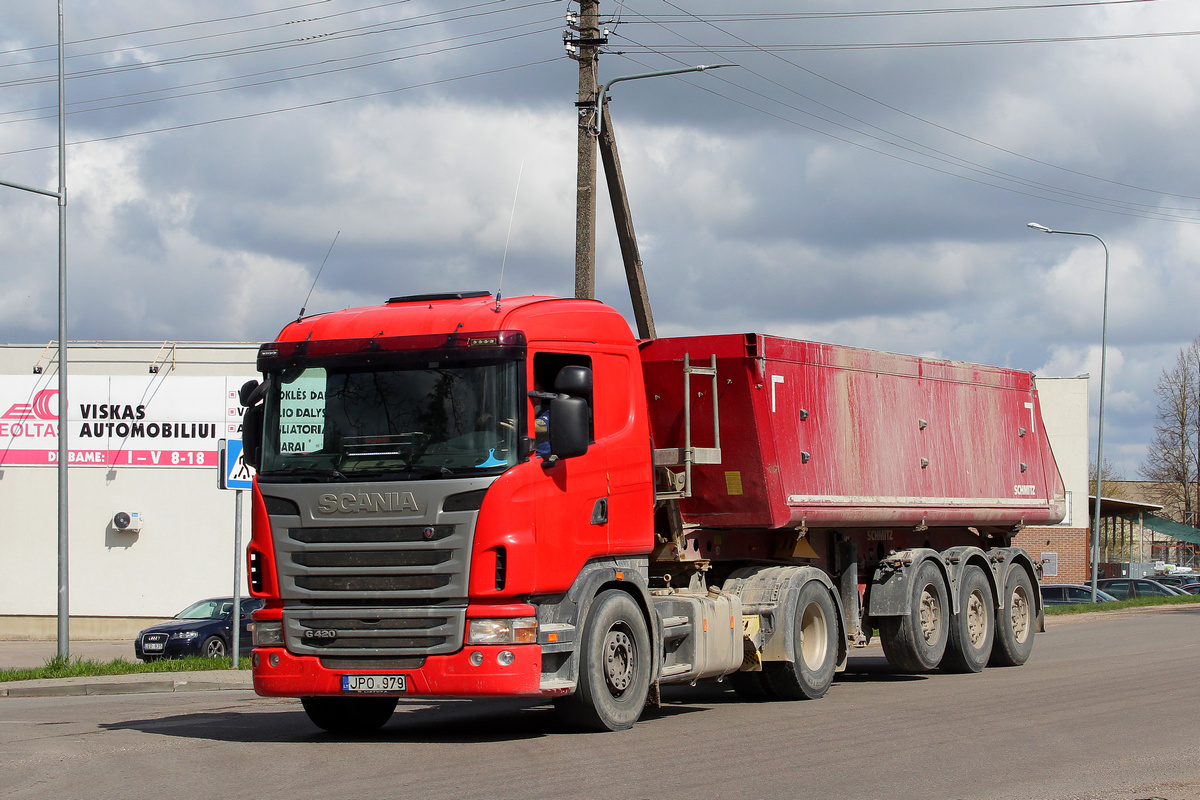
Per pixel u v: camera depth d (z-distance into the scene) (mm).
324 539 9648
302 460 9852
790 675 12680
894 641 15008
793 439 12898
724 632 11930
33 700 15156
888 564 14984
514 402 9555
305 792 7434
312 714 10461
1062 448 56531
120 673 18547
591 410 10414
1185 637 21625
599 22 19922
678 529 12203
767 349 12578
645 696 10562
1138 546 81562
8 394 35750
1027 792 7379
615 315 10977
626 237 20594
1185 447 77062
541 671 9492
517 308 9922
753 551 13500
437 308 10047
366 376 9812
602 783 7672
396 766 8398
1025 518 18047
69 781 7898
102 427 35656
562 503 9836
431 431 9555
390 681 9406
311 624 9633
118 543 35562
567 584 9836
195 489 35719
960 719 10789
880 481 14594
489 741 9648
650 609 10820
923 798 7199
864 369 14477
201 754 9031
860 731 10055
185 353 37375
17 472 35656
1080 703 11875
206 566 35500
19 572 35406
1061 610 32844
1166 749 9008
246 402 10219
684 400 12453
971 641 16250
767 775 7953
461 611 9297
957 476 16359
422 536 9383
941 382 16219
